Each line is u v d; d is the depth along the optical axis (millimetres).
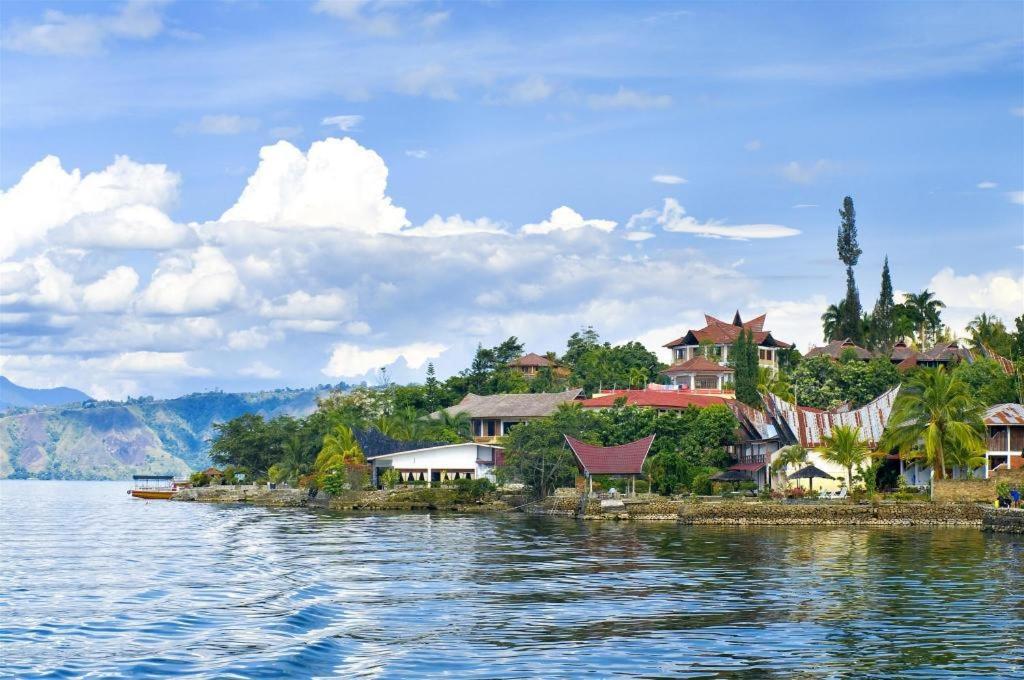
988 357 181750
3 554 82562
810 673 38219
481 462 154125
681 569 66938
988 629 45656
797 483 120250
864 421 124562
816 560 71188
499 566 69375
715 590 57250
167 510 160125
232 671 38562
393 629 46594
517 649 42281
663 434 131250
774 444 127562
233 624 47719
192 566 71750
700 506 107250
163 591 58750
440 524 111250
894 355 198750
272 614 50219
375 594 56750
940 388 110562
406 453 155250
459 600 54562
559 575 64250
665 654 41250
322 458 161125
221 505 171875
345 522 117125
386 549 82000
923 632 45094
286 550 82125
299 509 152250
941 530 97188
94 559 77750
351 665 39719
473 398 188375
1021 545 80875
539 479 134625
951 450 111000
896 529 98688
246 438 197000
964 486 106250
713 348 197750
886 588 57312
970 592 55656
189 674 38281
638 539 89375
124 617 49906
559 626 47094
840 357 194125
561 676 37938
